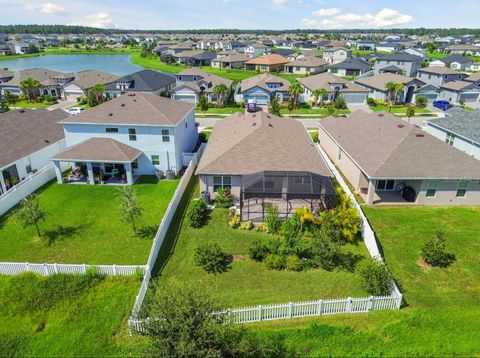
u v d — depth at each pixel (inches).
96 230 979.9
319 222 944.3
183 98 2800.2
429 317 658.8
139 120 1298.0
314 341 616.7
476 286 755.4
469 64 4192.9
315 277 780.0
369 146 1217.4
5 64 5575.8
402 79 2834.6
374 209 1071.6
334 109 2504.9
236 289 745.0
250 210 1046.4
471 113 1571.1
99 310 700.7
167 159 1346.0
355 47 7849.4
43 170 1264.8
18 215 917.2
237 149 1138.7
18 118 1492.4
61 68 5078.7
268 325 649.6
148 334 521.7
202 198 1091.3
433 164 1071.6
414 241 917.8
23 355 611.5
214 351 488.4
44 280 765.3
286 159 1117.1
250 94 2741.1
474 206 1100.5
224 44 7180.1
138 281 768.3
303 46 7539.4
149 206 1114.7
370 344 611.2
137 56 6717.5
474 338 616.7
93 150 1263.5
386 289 713.0
